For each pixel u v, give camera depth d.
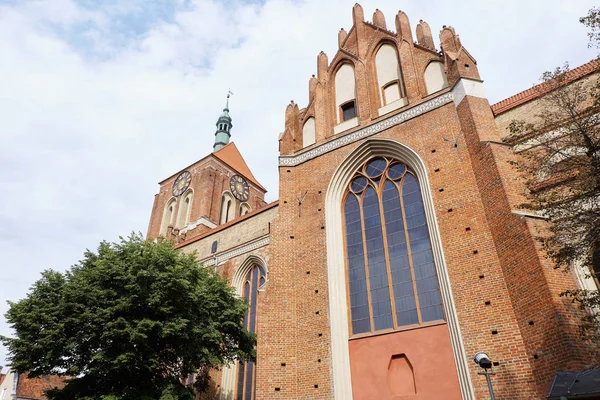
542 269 17.17
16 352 22.73
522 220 18.72
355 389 21.12
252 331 33.41
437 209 22.72
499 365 17.73
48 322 22.52
